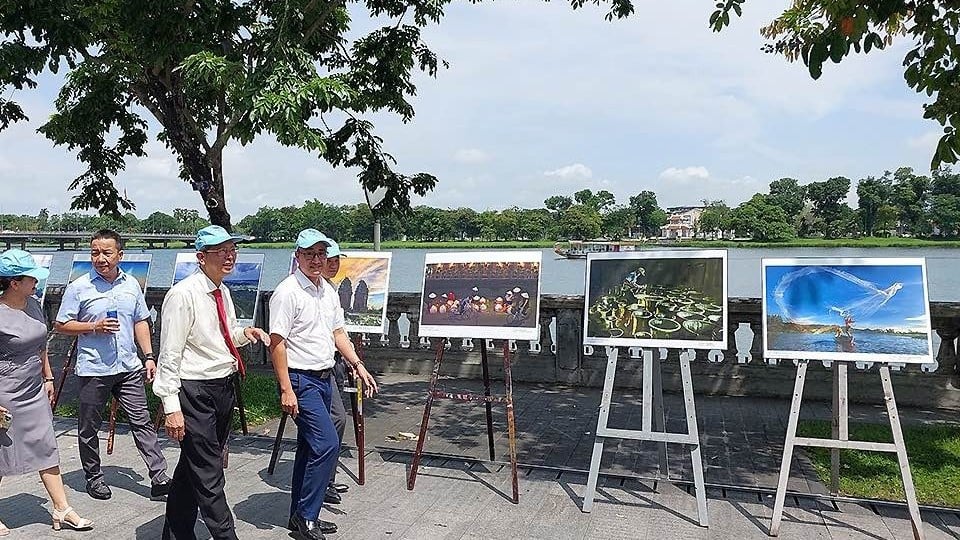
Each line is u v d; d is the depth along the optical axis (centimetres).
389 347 1003
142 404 528
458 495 522
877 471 569
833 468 508
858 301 479
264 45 759
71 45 724
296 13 770
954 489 527
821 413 761
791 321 489
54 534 454
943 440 646
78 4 736
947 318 766
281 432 568
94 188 941
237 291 844
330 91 648
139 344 548
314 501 434
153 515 489
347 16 851
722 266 503
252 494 527
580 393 873
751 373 841
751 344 846
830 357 471
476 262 580
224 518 406
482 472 575
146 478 566
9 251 446
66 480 561
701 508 464
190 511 415
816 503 503
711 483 540
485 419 750
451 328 562
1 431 436
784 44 700
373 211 954
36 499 519
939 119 542
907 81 537
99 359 511
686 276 512
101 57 775
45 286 818
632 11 819
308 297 448
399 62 905
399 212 962
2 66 738
